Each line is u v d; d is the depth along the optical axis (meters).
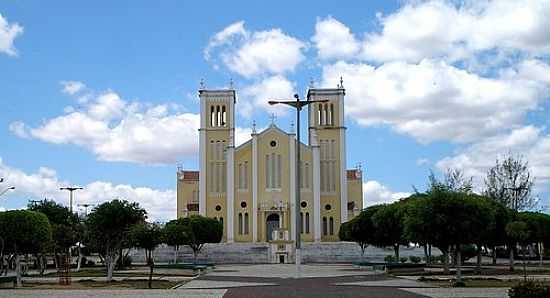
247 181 117.69
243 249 101.62
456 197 43.25
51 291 37.03
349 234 80.38
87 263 85.31
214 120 121.44
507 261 90.12
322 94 122.38
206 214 118.06
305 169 117.50
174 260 93.62
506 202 84.88
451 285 39.69
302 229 115.69
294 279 48.56
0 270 60.41
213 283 44.66
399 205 67.44
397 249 73.88
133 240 47.88
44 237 47.84
